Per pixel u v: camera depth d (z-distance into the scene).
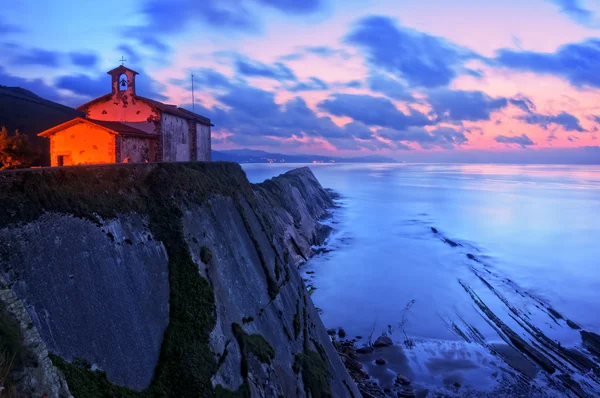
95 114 32.66
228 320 16.78
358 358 31.89
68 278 11.71
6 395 7.83
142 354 12.92
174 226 17.02
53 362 10.04
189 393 12.98
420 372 29.98
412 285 47.91
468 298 44.00
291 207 72.31
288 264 28.31
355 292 45.62
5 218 10.74
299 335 22.91
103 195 14.65
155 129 31.72
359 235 76.12
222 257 19.30
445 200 133.12
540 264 56.88
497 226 85.88
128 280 13.84
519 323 38.12
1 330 8.34
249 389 15.19
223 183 24.44
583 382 28.81
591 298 44.25
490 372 30.02
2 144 30.44
